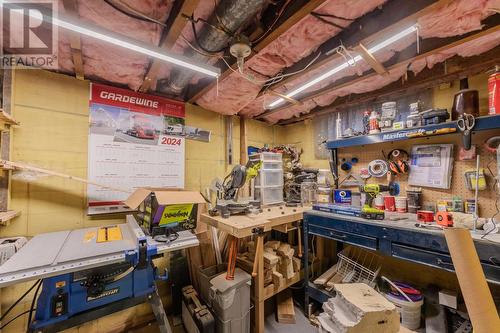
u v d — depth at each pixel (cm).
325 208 204
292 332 184
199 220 216
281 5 121
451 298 160
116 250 116
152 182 218
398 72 191
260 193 246
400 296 166
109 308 125
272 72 183
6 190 149
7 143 150
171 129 231
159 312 135
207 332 150
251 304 183
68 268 101
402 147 211
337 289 155
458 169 178
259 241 171
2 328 148
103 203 189
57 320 112
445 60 179
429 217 156
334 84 215
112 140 196
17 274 92
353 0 116
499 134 159
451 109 184
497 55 157
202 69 155
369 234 162
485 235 123
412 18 117
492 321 75
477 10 117
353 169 246
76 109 181
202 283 188
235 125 298
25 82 160
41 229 164
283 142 355
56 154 171
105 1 110
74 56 150
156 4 117
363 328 129
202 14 126
